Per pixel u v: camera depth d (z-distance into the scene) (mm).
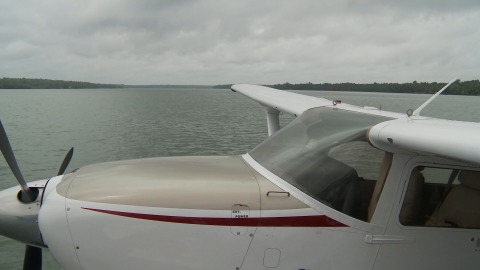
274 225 2969
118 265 2988
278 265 2963
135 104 77125
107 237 2994
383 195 3029
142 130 33531
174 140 28062
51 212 3107
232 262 2951
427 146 2506
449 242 3078
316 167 3229
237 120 41656
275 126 6504
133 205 3010
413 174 3053
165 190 3107
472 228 3100
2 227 3645
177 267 2957
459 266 3105
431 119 3658
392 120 3371
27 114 50938
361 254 3016
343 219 3014
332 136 3492
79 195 3141
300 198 3061
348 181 3121
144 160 3914
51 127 36125
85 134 31375
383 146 3031
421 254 3068
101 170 3592
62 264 3107
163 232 2963
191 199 3023
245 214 2967
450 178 3098
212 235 2949
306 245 2975
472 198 3117
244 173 3445
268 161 3586
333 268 2998
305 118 4086
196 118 44031
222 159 3914
